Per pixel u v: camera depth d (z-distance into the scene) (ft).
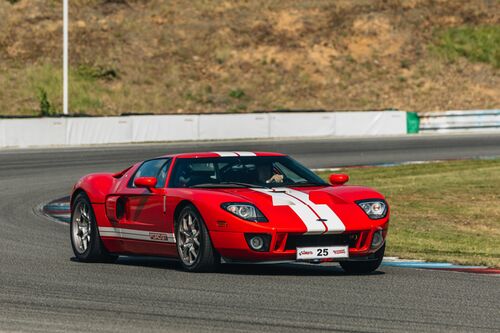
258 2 562.66
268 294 69.26
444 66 510.17
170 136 346.95
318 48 520.01
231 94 475.31
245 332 54.29
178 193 84.23
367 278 78.89
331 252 78.89
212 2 559.79
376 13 549.13
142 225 88.48
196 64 500.33
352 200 82.07
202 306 63.72
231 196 80.79
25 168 232.94
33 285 75.20
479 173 220.84
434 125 387.34
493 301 66.18
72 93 449.89
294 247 78.23
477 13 557.74
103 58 489.26
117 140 335.06
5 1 526.98
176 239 84.07
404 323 57.31
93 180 96.63
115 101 453.58
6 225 132.46
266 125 365.20
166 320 58.23
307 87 487.20
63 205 162.50
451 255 102.37
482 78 500.33
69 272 84.33
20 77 458.09
